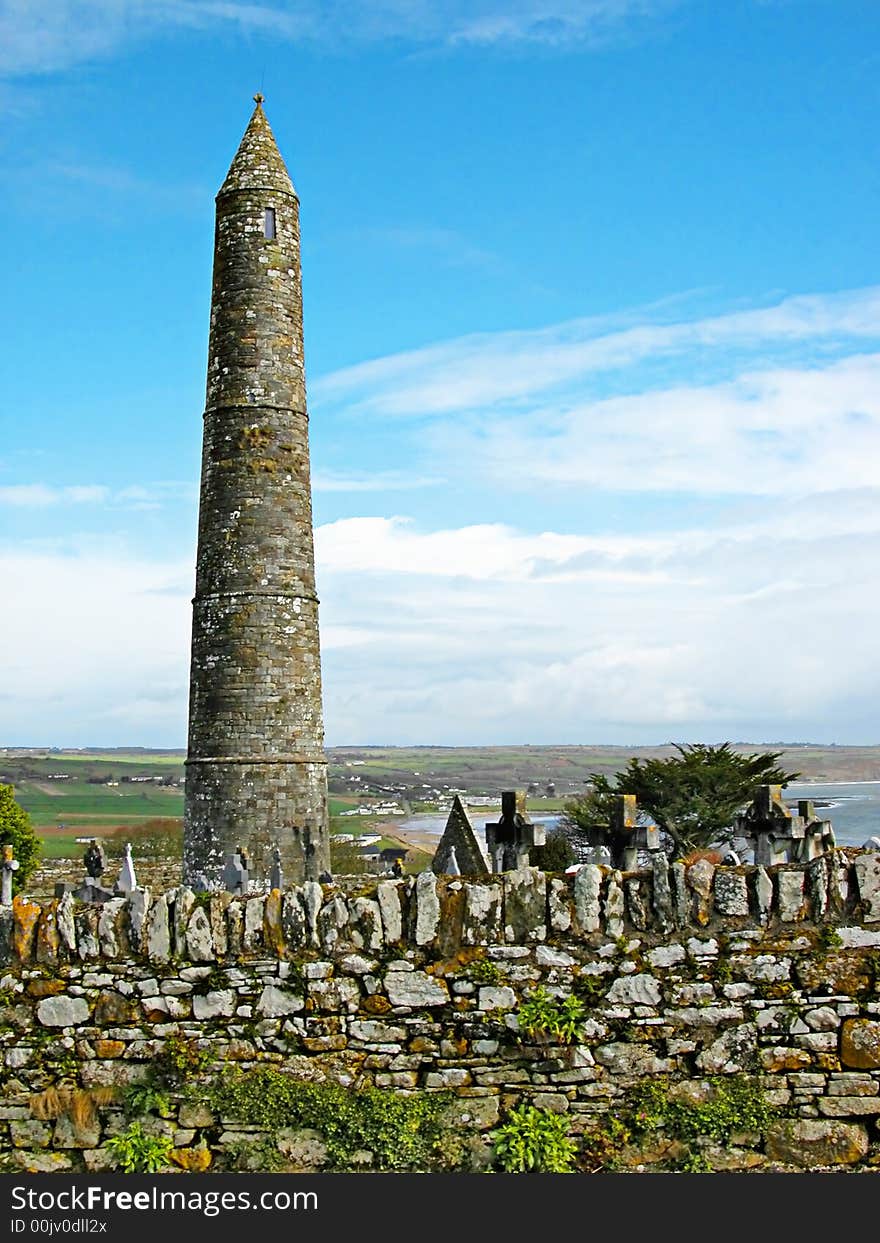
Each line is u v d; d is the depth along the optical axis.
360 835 72.69
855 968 12.02
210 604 30.22
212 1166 11.81
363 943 12.30
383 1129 11.77
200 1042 12.14
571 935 12.23
